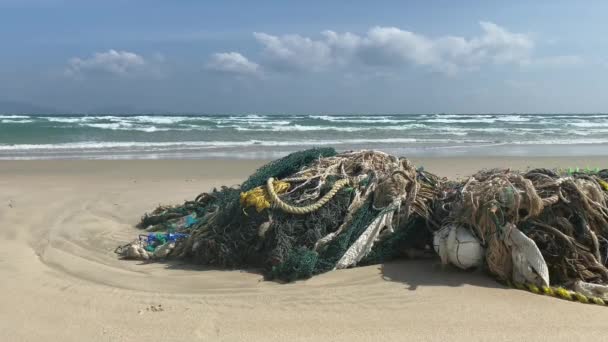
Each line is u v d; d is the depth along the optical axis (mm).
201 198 7895
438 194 6164
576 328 4023
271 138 28141
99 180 12266
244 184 6090
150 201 9492
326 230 5574
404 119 58750
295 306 4473
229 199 6125
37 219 7883
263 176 6129
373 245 5641
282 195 5711
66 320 4133
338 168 6211
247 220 5602
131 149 21406
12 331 3910
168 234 6367
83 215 8234
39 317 4172
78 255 6047
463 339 3855
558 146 24297
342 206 5672
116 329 3982
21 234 6961
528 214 4938
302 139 27703
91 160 16562
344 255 5457
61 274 5285
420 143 25609
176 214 7562
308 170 6133
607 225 4996
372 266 5535
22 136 26906
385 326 4070
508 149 22375
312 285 4992
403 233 5715
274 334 3928
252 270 5477
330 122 46844
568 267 4895
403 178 5949
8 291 4680
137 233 7164
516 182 5195
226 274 5348
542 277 4676
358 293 4762
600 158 18203
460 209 5316
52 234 7000
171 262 5828
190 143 24391
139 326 4039
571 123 50375
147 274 5355
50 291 4754
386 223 5672
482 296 4652
